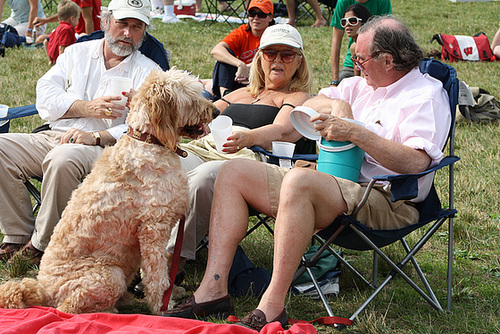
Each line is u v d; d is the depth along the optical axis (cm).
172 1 1527
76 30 1071
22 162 381
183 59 1077
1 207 378
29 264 371
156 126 301
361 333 295
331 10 1623
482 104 760
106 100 377
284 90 415
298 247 282
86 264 293
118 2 401
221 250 301
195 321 272
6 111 410
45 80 409
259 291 338
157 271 300
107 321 277
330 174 310
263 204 307
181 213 313
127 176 301
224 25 1520
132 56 421
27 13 1284
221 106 432
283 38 397
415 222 327
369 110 345
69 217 298
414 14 1794
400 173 308
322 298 310
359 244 317
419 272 339
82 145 372
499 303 335
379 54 327
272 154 355
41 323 266
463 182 543
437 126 318
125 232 300
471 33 1499
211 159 389
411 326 309
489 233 446
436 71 346
